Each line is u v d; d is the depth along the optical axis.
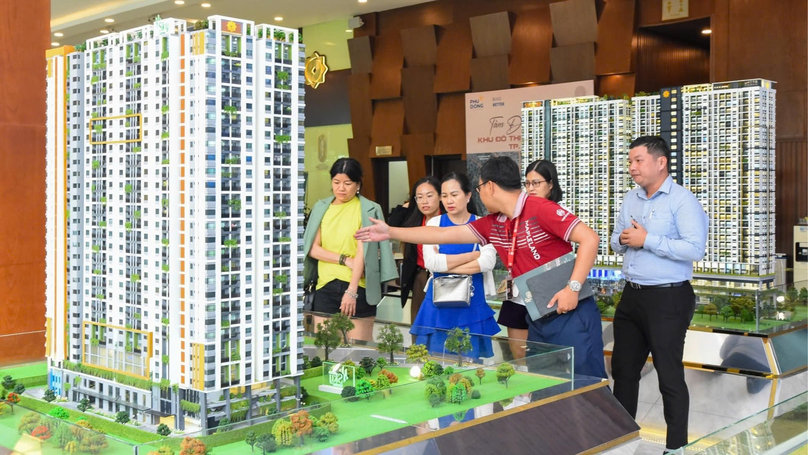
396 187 12.16
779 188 8.52
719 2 8.85
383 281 4.52
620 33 9.56
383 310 5.35
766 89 7.03
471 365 2.96
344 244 4.48
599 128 8.03
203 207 2.49
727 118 7.12
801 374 4.89
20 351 3.23
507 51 10.58
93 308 2.99
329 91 12.80
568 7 9.86
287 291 2.76
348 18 12.30
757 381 4.73
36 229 5.34
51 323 3.13
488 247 3.83
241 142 2.59
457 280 3.81
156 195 2.65
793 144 8.40
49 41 5.41
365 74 11.91
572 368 3.13
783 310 5.02
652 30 9.78
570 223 3.33
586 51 9.74
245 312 2.63
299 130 2.77
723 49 8.84
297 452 2.22
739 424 1.94
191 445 2.11
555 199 4.18
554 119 8.36
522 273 3.50
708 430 4.87
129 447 2.03
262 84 2.63
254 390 2.70
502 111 10.51
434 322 3.92
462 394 2.68
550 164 4.16
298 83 2.76
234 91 2.56
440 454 2.44
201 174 2.49
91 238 2.99
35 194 5.34
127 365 2.84
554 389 3.02
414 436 2.42
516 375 2.86
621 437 3.11
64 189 3.06
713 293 5.02
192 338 2.56
